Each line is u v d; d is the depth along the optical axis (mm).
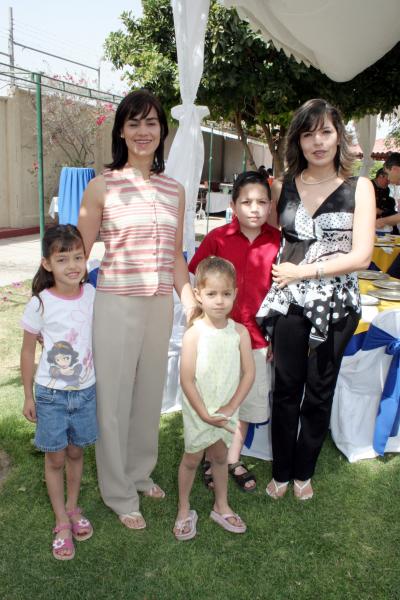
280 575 2080
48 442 2059
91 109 12148
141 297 2123
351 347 2803
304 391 2629
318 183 2279
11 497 2510
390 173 5504
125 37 7406
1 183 10703
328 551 2217
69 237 1969
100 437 2256
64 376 2045
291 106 6988
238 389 2254
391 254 4949
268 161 20734
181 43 3219
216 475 2355
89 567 2090
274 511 2477
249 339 2301
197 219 15477
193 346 2184
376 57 5457
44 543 2213
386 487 2686
